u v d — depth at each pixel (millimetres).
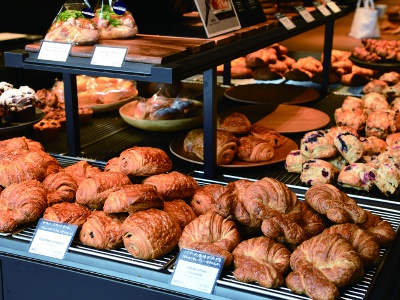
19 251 1533
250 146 2094
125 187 1533
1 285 1574
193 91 3105
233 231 1455
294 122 2588
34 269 1511
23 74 3080
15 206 1590
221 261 1368
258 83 3338
